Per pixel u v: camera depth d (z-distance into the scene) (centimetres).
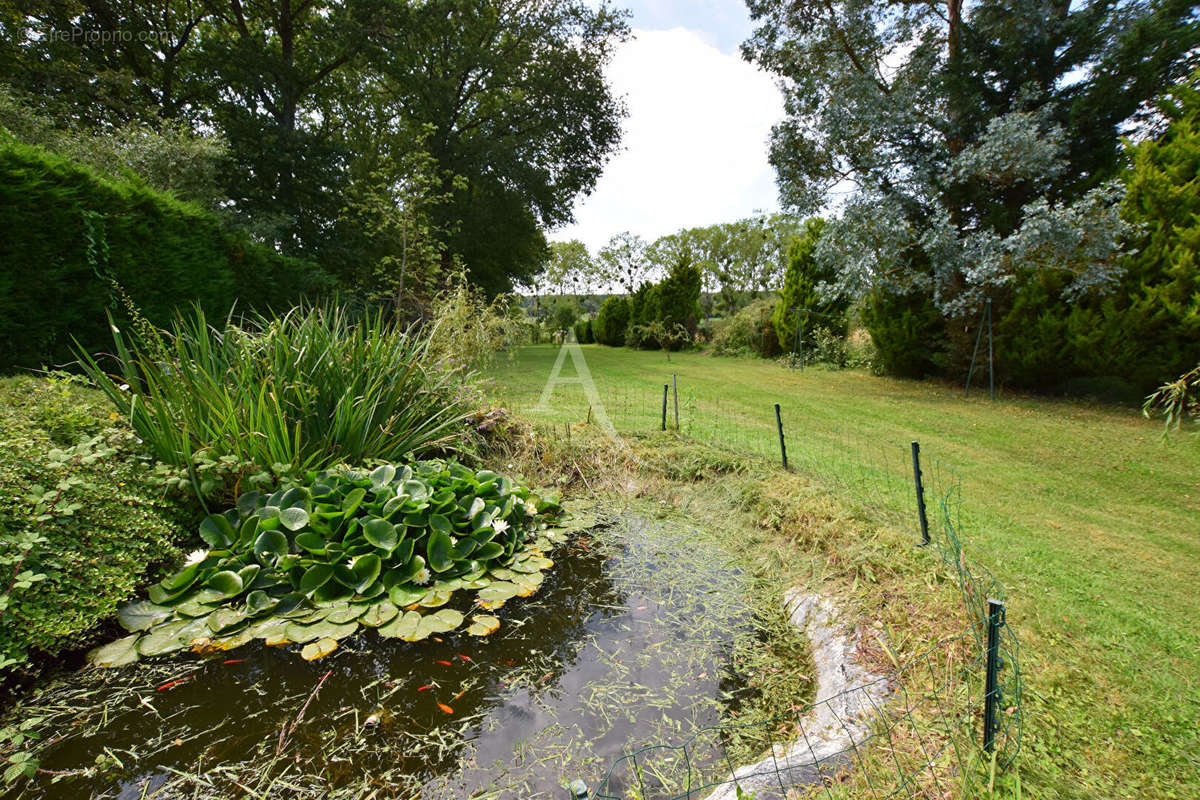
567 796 146
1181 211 590
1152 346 625
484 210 1434
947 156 830
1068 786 133
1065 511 336
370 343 363
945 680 168
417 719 178
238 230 732
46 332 459
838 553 269
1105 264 640
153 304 565
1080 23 735
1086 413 635
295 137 1111
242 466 274
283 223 996
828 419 605
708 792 144
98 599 202
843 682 180
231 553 247
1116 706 164
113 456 261
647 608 252
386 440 354
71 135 712
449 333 633
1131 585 243
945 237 740
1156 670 183
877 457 449
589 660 212
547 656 214
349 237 1166
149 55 1128
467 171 1421
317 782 151
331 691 190
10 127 643
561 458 431
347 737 169
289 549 248
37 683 187
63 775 152
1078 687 173
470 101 1611
